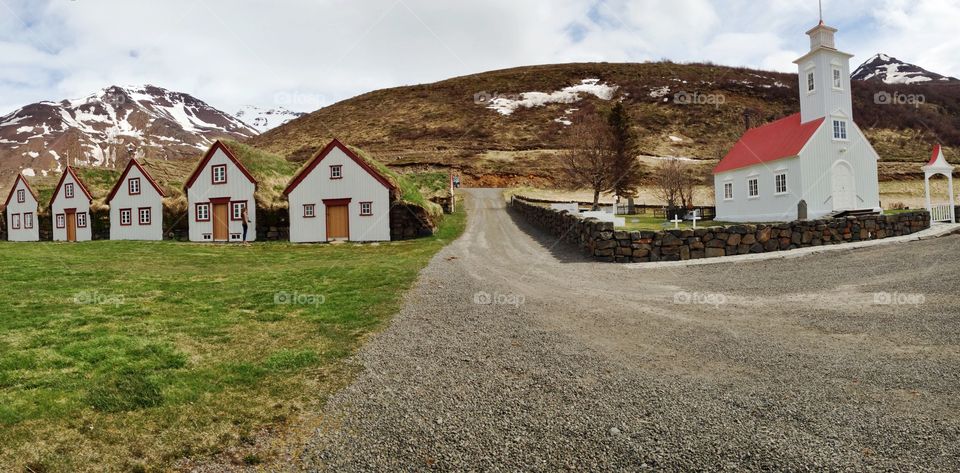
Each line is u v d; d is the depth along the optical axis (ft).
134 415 14.40
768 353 19.60
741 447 12.30
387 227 84.69
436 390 16.33
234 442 12.91
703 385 16.40
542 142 241.76
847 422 13.50
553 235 76.74
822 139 82.23
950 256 41.42
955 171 185.47
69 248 69.00
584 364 18.78
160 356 19.75
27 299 31.30
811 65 84.79
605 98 294.87
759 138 97.76
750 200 93.20
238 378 17.39
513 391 16.19
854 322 23.73
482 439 12.98
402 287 35.78
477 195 162.20
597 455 12.10
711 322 24.81
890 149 216.74
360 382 17.06
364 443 12.84
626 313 27.25
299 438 13.12
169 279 40.93
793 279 36.14
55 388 16.24
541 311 28.02
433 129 273.95
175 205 98.84
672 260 49.29
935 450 11.96
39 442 12.75
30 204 124.77
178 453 12.39
